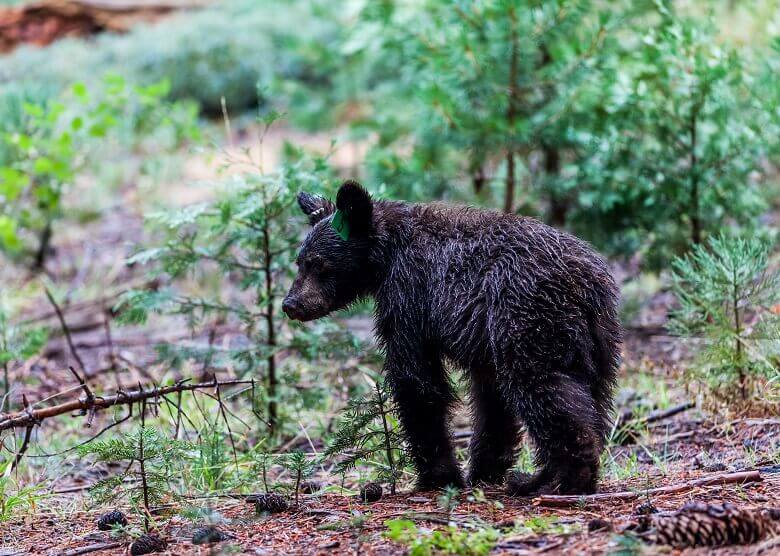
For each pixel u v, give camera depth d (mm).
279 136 28469
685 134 14211
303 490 9773
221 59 31641
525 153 15102
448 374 9750
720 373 11109
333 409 12734
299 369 12594
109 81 18953
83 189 24484
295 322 11781
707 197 14062
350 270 9508
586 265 8484
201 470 10109
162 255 11773
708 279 11297
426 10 16766
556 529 7051
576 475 8133
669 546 6473
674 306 14703
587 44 14523
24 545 8289
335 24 30938
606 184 14273
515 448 9930
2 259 21375
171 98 31234
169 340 15945
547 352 8164
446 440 9391
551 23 14703
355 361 13359
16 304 18688
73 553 7816
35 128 20234
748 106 14109
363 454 9414
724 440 10461
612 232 14641
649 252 14477
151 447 8773
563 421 8062
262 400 11430
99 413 13305
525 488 8648
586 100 14398
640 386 12508
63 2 35000
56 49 32281
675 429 11125
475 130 14555
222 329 16078
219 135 29047
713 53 13734
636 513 7383
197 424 12148
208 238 13367
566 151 15383
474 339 8656
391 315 9273
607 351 8492
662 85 13883
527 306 8258
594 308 8375
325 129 26266
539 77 14648
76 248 21797
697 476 8844
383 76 27219
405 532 7148
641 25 14969
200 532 7738
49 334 16531
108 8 35500
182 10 36188
